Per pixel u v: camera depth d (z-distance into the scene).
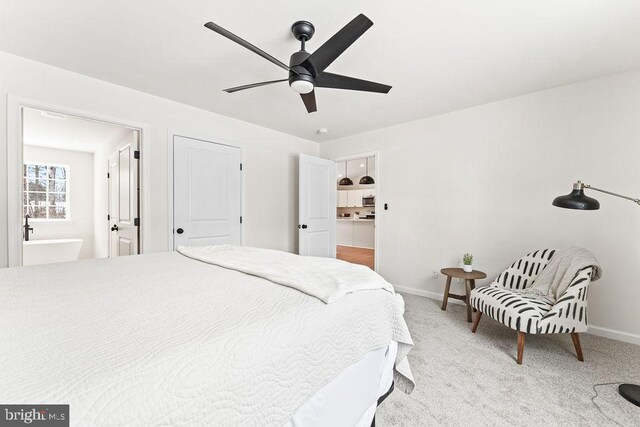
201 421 0.56
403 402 1.54
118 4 1.57
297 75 1.70
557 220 2.62
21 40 1.90
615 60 2.14
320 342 0.87
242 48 1.99
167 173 2.91
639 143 2.25
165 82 2.52
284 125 3.79
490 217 3.01
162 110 2.87
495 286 2.56
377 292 1.25
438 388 1.66
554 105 2.63
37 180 4.61
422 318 2.77
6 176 2.06
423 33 1.82
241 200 3.60
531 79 2.46
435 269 3.43
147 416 0.50
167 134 2.91
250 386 0.66
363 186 8.52
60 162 4.75
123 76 2.41
